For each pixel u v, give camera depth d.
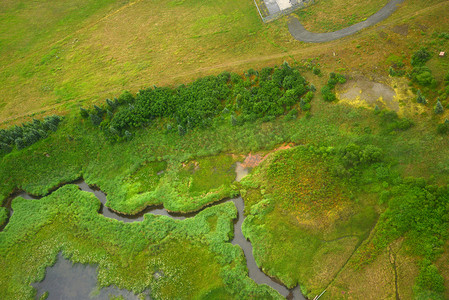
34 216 51.44
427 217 38.03
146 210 49.62
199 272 41.44
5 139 59.44
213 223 45.53
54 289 43.62
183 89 60.34
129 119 57.59
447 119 43.12
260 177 48.50
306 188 45.22
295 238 41.78
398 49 54.00
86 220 49.31
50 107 65.44
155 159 54.53
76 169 56.34
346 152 45.66
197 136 55.06
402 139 44.97
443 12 55.69
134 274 42.59
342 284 37.25
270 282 39.66
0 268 46.69
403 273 36.06
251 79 59.38
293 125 51.97
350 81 53.03
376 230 39.56
